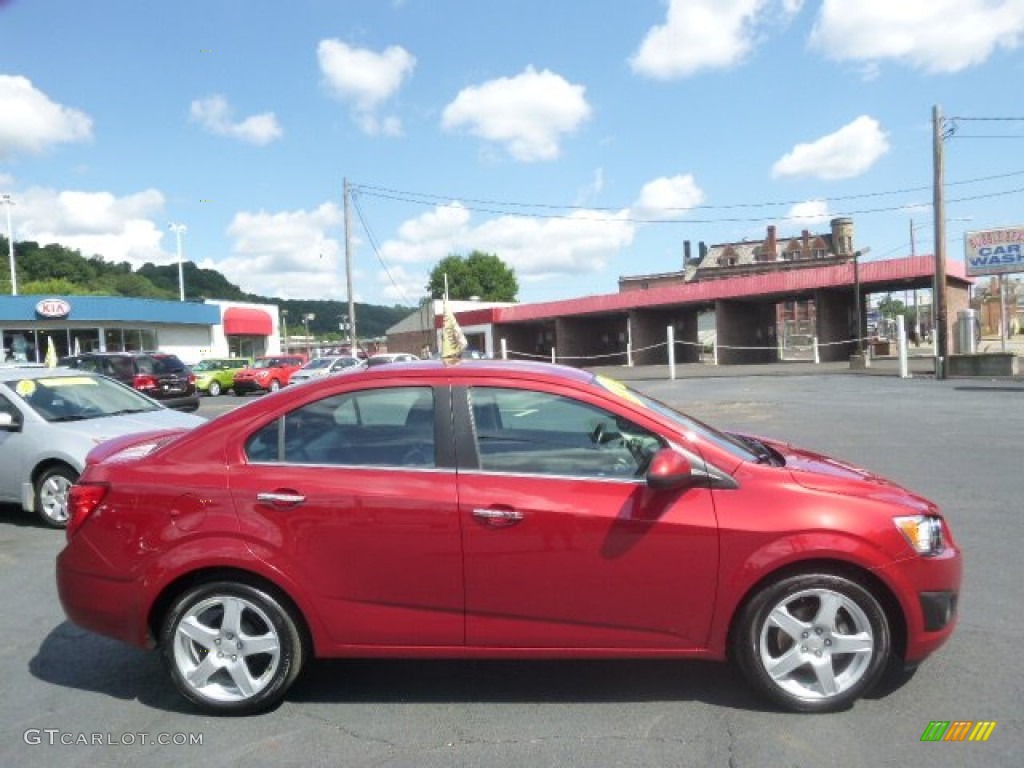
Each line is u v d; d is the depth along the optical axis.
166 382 21.25
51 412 8.34
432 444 3.82
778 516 3.57
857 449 10.63
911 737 3.41
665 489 3.60
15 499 8.14
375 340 77.19
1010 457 9.64
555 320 52.59
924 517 3.67
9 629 5.13
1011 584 5.24
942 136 23.30
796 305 70.62
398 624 3.72
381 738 3.55
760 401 17.88
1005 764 3.20
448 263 92.75
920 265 35.44
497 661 4.41
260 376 31.78
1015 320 51.53
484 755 3.37
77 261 87.69
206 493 3.80
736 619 3.67
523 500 3.65
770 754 3.30
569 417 3.83
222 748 3.51
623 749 3.38
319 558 3.72
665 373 33.72
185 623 3.81
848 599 3.58
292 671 3.80
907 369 25.91
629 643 3.68
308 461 3.85
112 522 3.86
